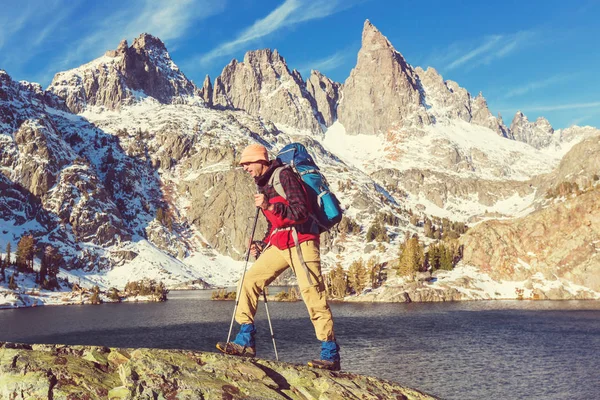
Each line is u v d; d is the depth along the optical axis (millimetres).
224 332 124250
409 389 7219
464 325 131875
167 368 5621
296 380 6504
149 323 147750
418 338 110875
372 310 177500
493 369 78438
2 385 5043
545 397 61469
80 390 5156
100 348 6031
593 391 63781
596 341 104812
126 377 5352
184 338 114250
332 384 6473
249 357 6703
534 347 98875
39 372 5188
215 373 5918
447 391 64438
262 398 5680
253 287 7488
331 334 7504
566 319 141250
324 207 7211
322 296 7387
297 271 7277
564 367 79562
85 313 183375
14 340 116250
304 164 7230
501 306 183250
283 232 7242
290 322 144125
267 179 7223
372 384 6969
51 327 142000
